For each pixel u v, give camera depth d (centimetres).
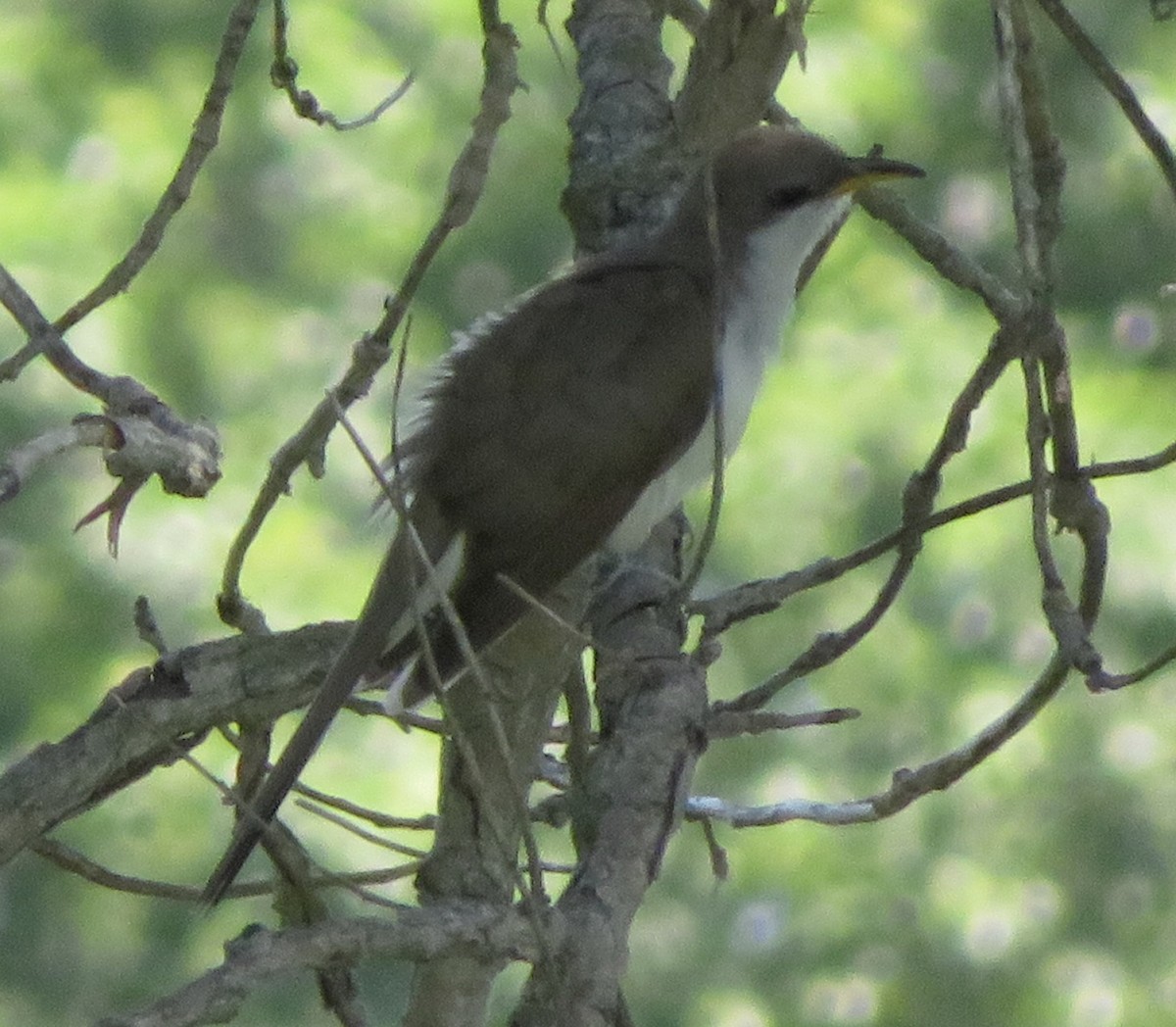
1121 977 1284
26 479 493
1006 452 1326
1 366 571
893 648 1341
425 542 714
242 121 1495
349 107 1484
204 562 1339
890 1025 1301
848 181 775
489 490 713
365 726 1245
